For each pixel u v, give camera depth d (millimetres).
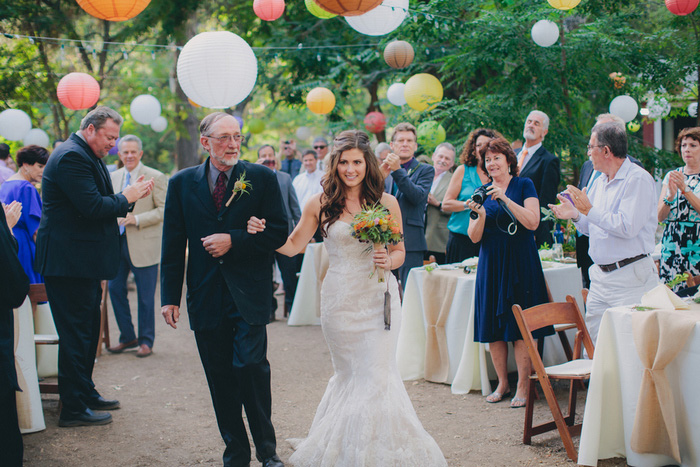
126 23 12102
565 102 8242
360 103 15758
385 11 5828
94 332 4855
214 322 3547
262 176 3611
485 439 4141
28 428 4375
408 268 6051
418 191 5910
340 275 3594
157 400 5152
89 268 4441
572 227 6062
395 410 3436
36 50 11312
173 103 14016
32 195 5633
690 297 4047
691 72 7984
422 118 9000
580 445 3652
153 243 6582
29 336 4398
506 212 4648
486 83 8766
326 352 6555
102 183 4512
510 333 4645
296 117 20797
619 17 8398
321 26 11641
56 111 12070
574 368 3971
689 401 3447
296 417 4668
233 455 3635
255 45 12758
